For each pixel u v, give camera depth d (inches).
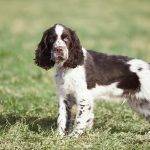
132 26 1280.8
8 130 425.4
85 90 426.6
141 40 1084.5
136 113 473.1
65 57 413.7
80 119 425.7
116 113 507.8
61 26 422.9
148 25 1307.8
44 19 1343.5
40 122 466.0
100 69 434.3
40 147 392.8
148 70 442.9
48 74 703.7
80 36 1098.1
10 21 1300.4
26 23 1275.8
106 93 441.1
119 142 405.1
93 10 1536.7
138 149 393.4
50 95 585.3
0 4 1630.2
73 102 442.9
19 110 506.6
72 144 398.9
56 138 406.9
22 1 1704.0
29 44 978.1
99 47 959.6
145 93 440.1
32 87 625.6
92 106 431.5
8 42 975.0
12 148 394.0
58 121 439.2
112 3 1695.4
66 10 1519.4
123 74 439.5
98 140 408.2
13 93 587.2
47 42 432.5
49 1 1715.1
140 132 443.8
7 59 781.3
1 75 673.0
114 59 443.5
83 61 426.6
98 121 476.4
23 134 418.6
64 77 426.6
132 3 1702.8
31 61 780.0
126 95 446.0
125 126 460.1
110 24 1302.9
